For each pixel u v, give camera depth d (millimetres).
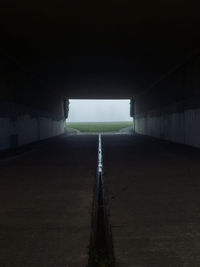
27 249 4090
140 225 5055
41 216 5621
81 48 18359
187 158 15070
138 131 48375
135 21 13789
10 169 11836
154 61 21750
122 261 3689
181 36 16047
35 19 13367
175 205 6348
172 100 26328
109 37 16219
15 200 6891
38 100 30359
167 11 12594
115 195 7285
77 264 3611
